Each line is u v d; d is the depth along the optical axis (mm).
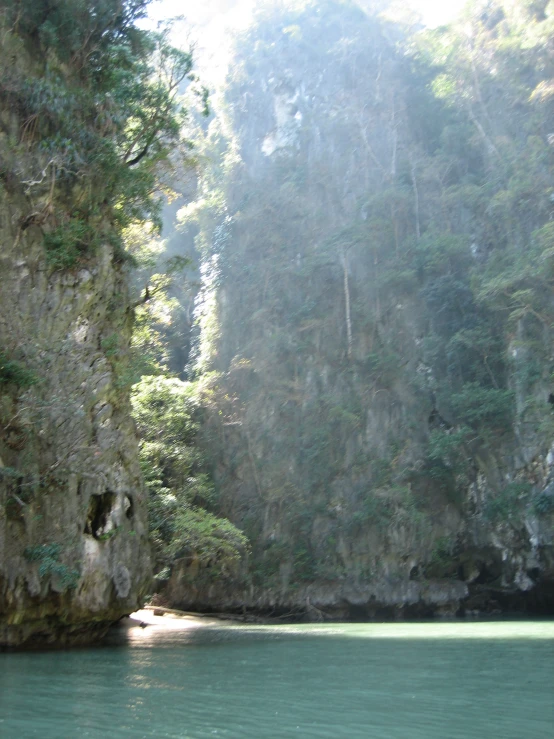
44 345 20969
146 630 32844
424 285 56281
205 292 60719
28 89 22438
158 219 28281
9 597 18719
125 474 23641
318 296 57250
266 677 15289
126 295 26344
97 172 24734
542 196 53250
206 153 65000
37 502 19844
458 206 59281
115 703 11844
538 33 60719
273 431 51750
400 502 47938
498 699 12398
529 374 47969
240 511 48594
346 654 20562
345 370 54531
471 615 48500
